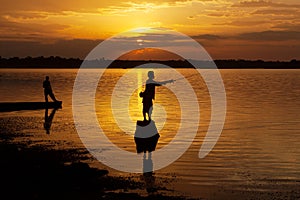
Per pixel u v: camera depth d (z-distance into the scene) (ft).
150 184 41.22
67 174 43.78
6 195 36.78
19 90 193.57
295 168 47.52
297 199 36.76
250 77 421.18
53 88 219.00
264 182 42.04
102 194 37.68
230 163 50.01
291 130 74.28
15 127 76.84
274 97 151.74
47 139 64.64
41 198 36.17
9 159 50.26
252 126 79.15
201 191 39.09
